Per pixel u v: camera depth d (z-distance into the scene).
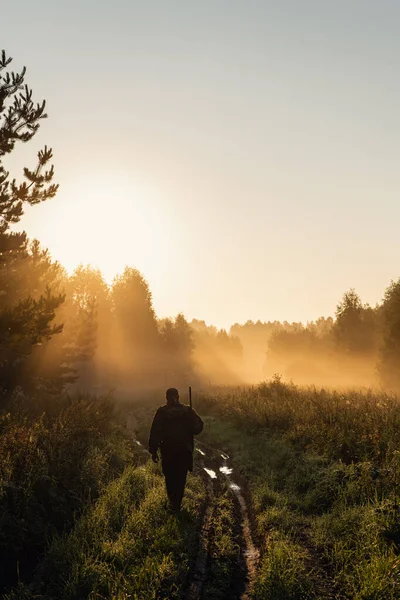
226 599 4.94
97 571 5.25
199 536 6.54
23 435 8.59
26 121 12.88
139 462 11.57
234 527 7.09
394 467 7.80
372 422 11.01
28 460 7.70
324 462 9.53
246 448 13.09
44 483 7.27
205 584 5.20
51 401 15.84
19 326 12.27
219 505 8.05
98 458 9.62
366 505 6.81
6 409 12.56
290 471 9.78
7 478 6.98
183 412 7.82
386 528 5.88
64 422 11.08
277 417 15.19
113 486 8.18
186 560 5.64
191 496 8.44
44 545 6.22
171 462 7.55
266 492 8.30
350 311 57.19
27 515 6.44
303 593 4.90
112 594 4.81
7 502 6.45
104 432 13.28
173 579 5.17
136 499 7.89
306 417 13.67
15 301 15.29
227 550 6.00
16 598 4.90
